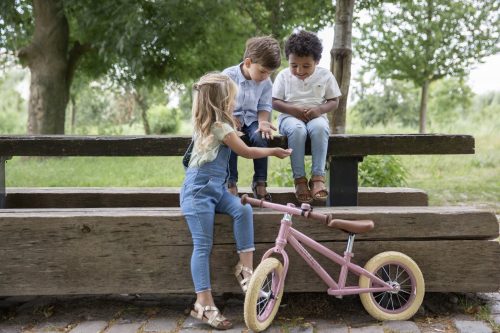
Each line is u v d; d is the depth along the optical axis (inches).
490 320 122.0
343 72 208.4
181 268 124.1
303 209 117.9
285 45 141.8
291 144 134.6
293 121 137.3
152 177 389.1
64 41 573.6
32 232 122.4
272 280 118.6
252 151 120.3
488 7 570.6
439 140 133.6
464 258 125.8
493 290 125.9
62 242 122.8
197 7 552.1
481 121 977.5
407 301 124.7
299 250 120.2
